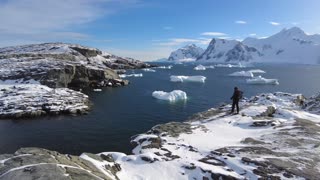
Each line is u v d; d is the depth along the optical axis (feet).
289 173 45.32
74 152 92.12
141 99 193.16
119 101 183.73
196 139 65.77
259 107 100.83
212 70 618.03
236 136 70.44
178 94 200.34
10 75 215.51
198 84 300.81
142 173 46.09
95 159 46.68
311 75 491.72
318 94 124.16
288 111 95.66
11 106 139.74
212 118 90.33
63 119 133.59
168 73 462.60
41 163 37.52
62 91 173.99
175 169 47.21
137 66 560.20
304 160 50.98
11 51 445.78
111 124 126.52
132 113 149.59
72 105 151.64
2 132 112.16
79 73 240.73
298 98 133.59
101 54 541.34
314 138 64.18
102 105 169.37
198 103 183.73
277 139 64.18
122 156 52.29
